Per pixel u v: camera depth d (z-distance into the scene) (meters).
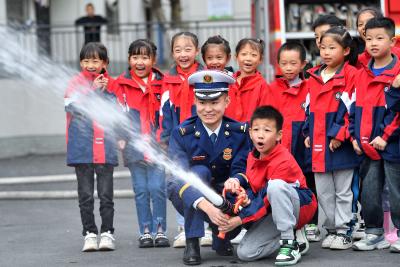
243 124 8.80
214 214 8.34
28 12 22.52
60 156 20.69
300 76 10.05
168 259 9.09
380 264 8.47
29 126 20.98
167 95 9.88
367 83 9.15
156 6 26.20
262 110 8.52
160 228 9.91
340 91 9.37
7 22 21.08
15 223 12.23
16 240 10.80
